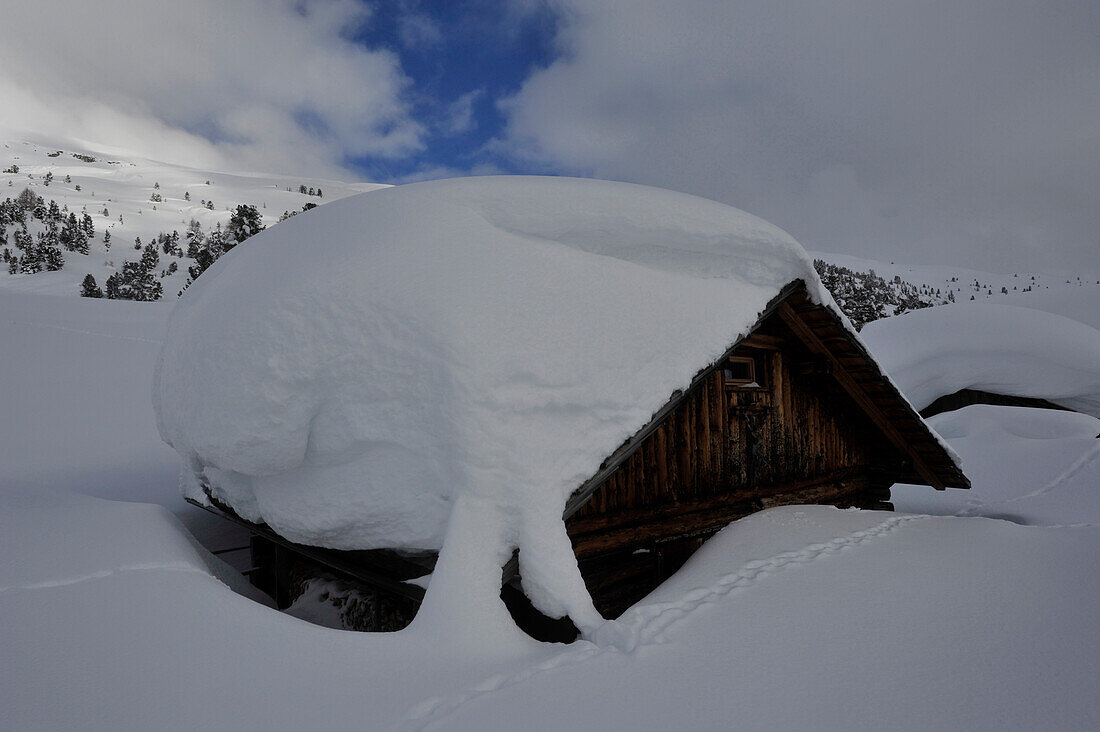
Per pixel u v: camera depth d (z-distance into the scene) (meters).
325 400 3.66
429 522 3.36
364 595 4.70
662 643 2.91
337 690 2.40
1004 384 18.47
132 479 10.72
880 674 2.54
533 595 3.27
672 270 5.13
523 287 4.04
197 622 2.93
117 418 15.02
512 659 2.77
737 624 3.13
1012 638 2.87
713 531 5.84
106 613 2.96
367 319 3.69
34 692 2.27
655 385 4.27
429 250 4.10
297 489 3.84
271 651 2.70
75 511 4.79
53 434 13.30
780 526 5.28
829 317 6.00
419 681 2.49
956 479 7.80
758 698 2.36
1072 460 12.55
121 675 2.43
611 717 2.21
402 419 3.48
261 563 6.26
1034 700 2.29
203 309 4.70
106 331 25.75
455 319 3.59
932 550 4.54
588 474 3.77
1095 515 9.45
